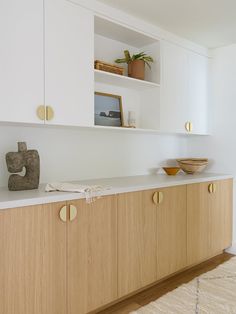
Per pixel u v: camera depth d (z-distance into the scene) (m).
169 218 2.32
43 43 1.75
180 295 2.13
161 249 2.26
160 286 2.31
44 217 1.57
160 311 1.92
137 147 2.88
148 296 2.15
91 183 2.19
